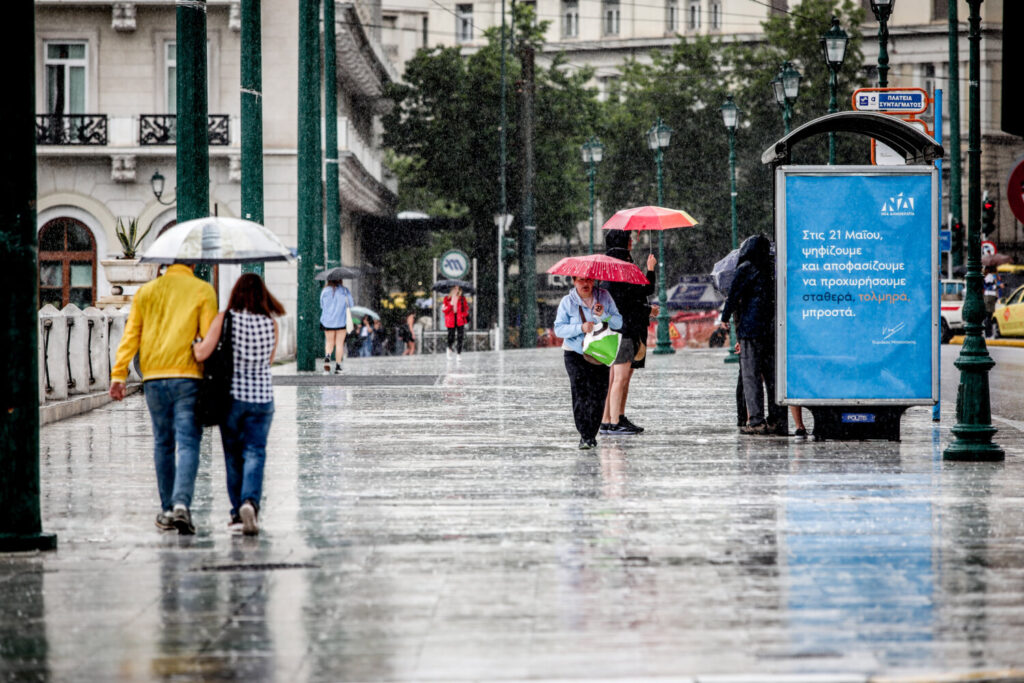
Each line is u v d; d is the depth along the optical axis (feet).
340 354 253.44
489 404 178.09
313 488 99.81
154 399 83.30
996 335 387.75
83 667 52.70
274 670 51.80
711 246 613.93
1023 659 52.31
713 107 612.70
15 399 76.79
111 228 370.94
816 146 594.65
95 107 372.79
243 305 82.89
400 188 605.31
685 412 162.91
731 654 53.16
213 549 76.38
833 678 49.78
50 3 370.12
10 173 77.20
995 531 79.87
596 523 83.41
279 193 374.43
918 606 61.00
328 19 317.83
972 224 115.85
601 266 122.42
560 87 548.72
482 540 77.87
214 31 372.38
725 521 83.76
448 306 299.38
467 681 50.01
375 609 61.21
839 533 79.36
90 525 85.10
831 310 127.34
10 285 76.95
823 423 129.29
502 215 440.45
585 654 53.31
